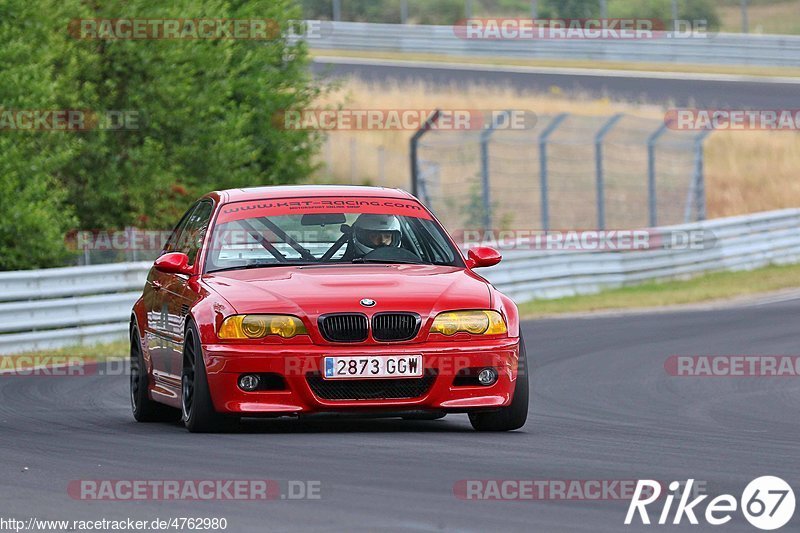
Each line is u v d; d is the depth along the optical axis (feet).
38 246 207.21
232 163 264.31
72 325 171.22
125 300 178.91
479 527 53.72
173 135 256.93
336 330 82.53
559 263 245.04
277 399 82.28
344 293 83.92
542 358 152.56
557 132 396.78
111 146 249.34
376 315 82.89
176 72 251.80
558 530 53.36
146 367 99.19
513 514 56.70
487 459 73.10
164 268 91.66
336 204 96.17
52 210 214.28
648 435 88.43
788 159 417.28
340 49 508.53
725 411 107.14
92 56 238.68
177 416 99.96
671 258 272.31
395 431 87.86
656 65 486.79
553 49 496.23
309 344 82.38
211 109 255.29
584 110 411.75
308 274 87.86
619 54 490.08
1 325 160.66
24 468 71.51
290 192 97.50
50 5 230.48
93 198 245.45
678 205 374.02
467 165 377.91
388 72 460.14
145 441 82.69
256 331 82.48
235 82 272.92
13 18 219.41
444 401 83.30
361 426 91.40
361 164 369.30
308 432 86.79
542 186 272.72
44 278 168.04
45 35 223.92
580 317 209.97
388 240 93.56
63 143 224.12
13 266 208.85
